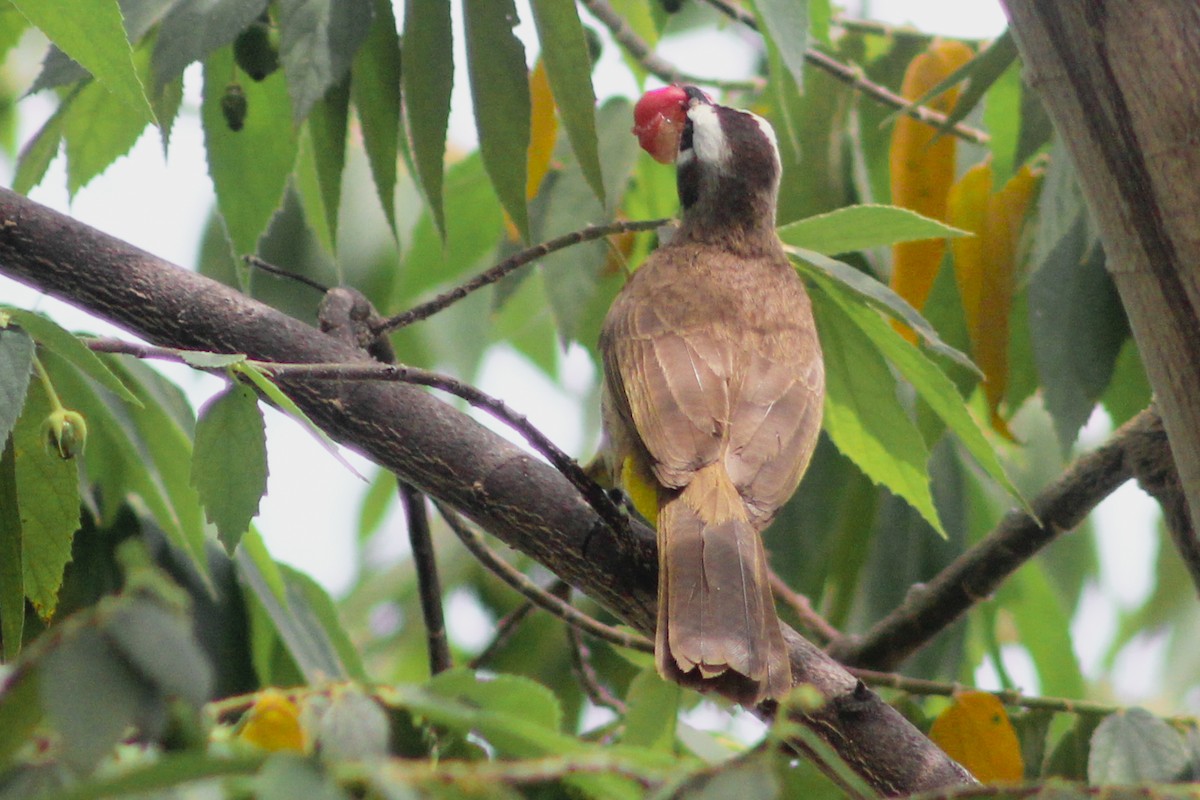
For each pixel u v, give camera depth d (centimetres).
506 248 1123
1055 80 618
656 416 811
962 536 1164
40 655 349
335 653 971
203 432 613
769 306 896
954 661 1114
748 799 391
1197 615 1588
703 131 992
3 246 715
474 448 726
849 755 671
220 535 613
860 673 837
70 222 725
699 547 717
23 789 367
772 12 723
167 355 588
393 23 822
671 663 665
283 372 621
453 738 538
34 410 652
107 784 340
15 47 1019
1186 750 717
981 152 1109
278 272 790
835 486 1158
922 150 1030
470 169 1315
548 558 726
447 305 780
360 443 725
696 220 988
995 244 1002
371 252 1312
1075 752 877
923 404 1019
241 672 963
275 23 871
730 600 690
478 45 789
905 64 1151
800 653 693
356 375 634
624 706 959
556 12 777
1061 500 916
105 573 905
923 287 1005
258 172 928
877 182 1124
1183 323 605
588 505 725
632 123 1108
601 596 731
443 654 929
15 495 645
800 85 721
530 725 449
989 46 888
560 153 1107
